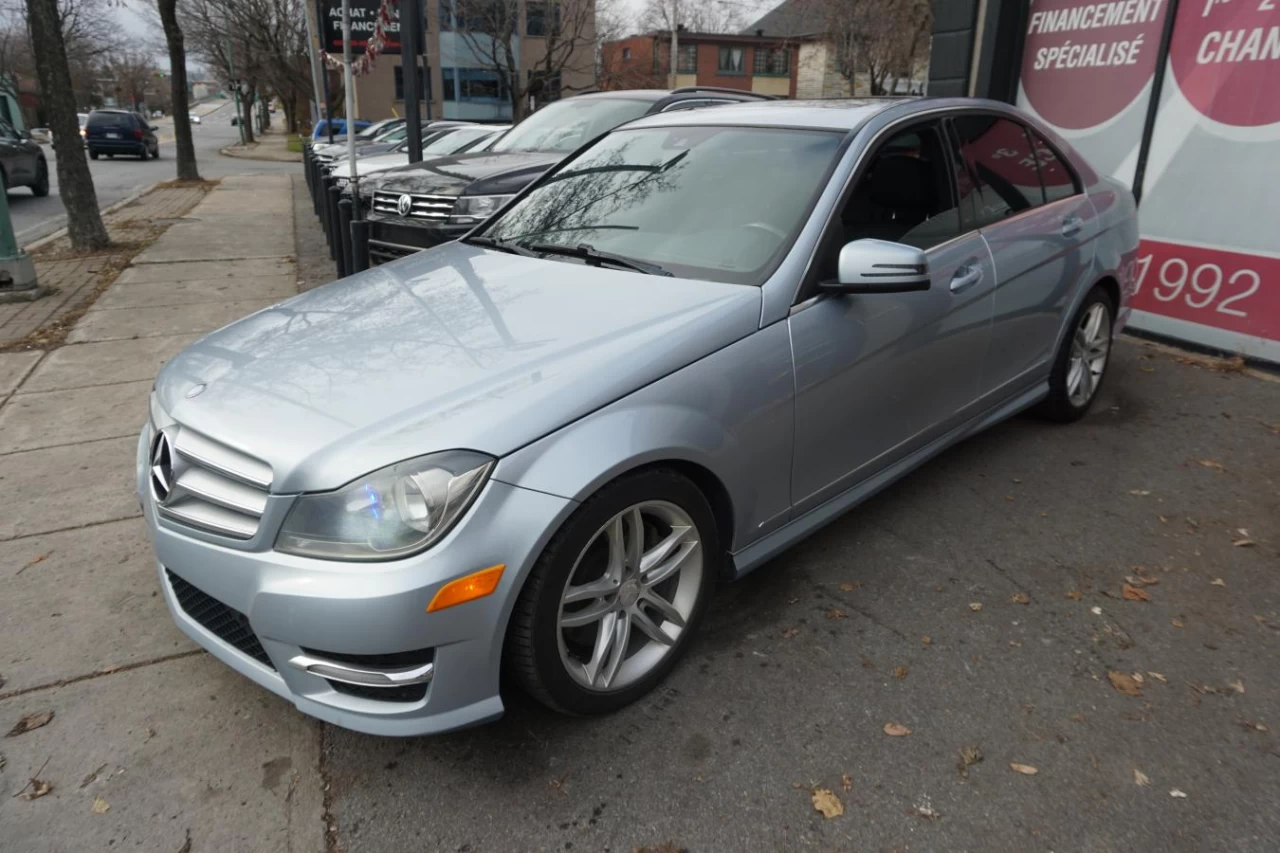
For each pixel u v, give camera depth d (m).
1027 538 3.60
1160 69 5.88
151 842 2.24
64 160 10.24
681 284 2.91
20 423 5.03
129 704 2.74
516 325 2.71
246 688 2.81
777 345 2.79
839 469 3.17
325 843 2.24
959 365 3.60
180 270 9.39
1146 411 4.89
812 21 48.25
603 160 3.91
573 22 33.84
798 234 2.97
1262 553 3.46
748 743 2.54
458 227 6.36
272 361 2.64
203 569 2.32
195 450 2.40
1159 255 6.05
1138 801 2.30
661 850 2.19
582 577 2.47
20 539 3.72
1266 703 2.65
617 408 2.40
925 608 3.15
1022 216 3.92
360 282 3.44
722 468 2.66
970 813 2.28
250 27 43.25
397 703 2.24
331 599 2.10
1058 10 6.60
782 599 3.22
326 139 23.44
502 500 2.18
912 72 33.84
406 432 2.20
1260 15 5.29
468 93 38.53
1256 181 5.43
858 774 2.41
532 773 2.44
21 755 2.53
